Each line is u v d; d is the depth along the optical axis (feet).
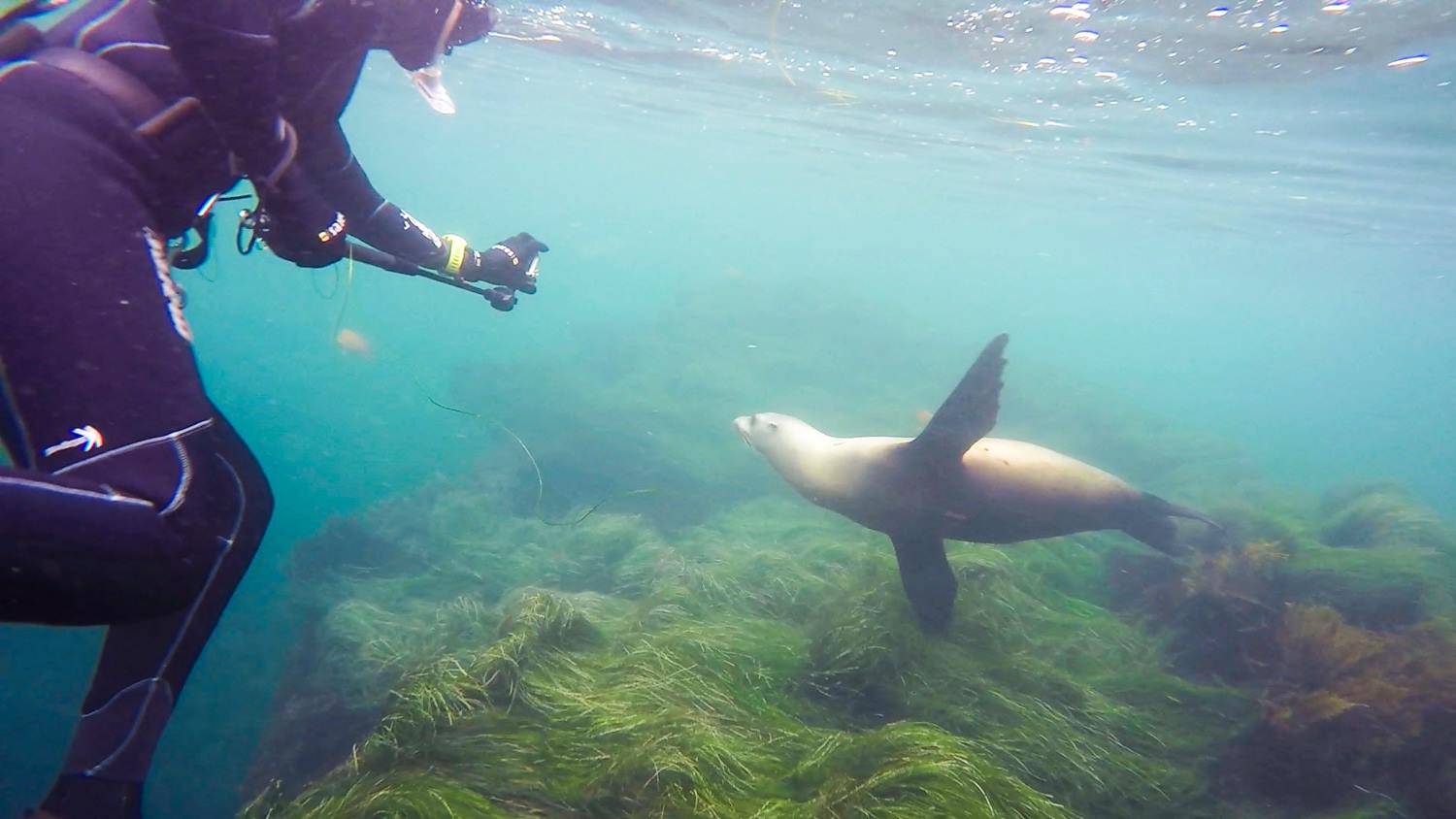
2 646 25.61
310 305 126.31
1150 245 120.16
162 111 4.97
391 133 173.99
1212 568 23.99
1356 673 18.15
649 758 11.80
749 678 16.25
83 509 3.73
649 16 44.78
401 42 6.51
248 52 4.36
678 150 117.19
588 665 15.96
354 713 21.16
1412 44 28.86
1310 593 22.93
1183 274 162.30
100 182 4.56
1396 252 89.25
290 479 43.11
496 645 15.21
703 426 51.16
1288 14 27.96
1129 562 28.07
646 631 18.39
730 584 23.31
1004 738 15.11
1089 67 38.47
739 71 55.11
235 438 6.06
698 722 13.30
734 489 43.04
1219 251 114.21
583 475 44.32
